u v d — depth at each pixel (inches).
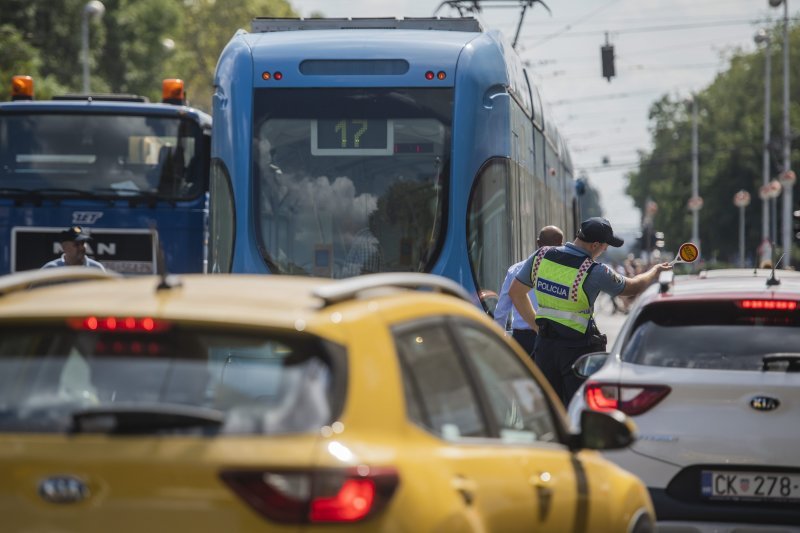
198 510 432.8
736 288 909.8
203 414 444.1
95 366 470.9
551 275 1275.8
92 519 438.0
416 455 468.1
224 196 1472.7
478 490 498.0
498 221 1483.8
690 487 849.5
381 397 466.0
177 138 2033.7
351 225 1461.6
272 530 428.5
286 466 431.2
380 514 435.2
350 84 1476.4
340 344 463.8
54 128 2028.8
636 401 861.2
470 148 1470.2
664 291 913.5
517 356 618.5
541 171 1988.2
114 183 2022.6
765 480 841.5
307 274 1456.7
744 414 845.2
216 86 1503.4
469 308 593.0
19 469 444.8
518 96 1625.2
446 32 1547.7
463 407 531.5
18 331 482.3
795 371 853.2
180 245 2025.1
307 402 448.8
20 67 6038.4
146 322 467.8
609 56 4512.8
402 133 1472.7
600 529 621.6
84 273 567.2
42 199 2014.0
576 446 620.1
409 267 1457.9
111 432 448.5
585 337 1275.8
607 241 1272.1
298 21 1606.8
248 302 482.9
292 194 1465.3
